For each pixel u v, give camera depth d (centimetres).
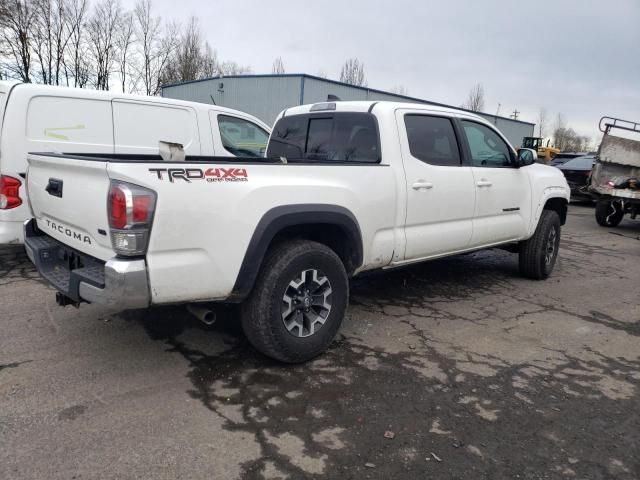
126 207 278
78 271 312
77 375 338
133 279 285
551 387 347
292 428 285
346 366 366
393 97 2731
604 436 290
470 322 469
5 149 543
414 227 451
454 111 506
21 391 314
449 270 666
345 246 396
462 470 254
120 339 397
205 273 311
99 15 3697
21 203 550
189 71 4278
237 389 327
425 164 453
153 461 252
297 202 346
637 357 405
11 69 3244
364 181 397
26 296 489
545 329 460
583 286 620
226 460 255
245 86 2441
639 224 1273
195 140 705
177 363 360
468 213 500
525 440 282
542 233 609
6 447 259
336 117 476
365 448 269
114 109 630
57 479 237
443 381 349
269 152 550
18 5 3150
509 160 567
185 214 297
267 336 341
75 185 320
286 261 341
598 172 1153
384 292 555
